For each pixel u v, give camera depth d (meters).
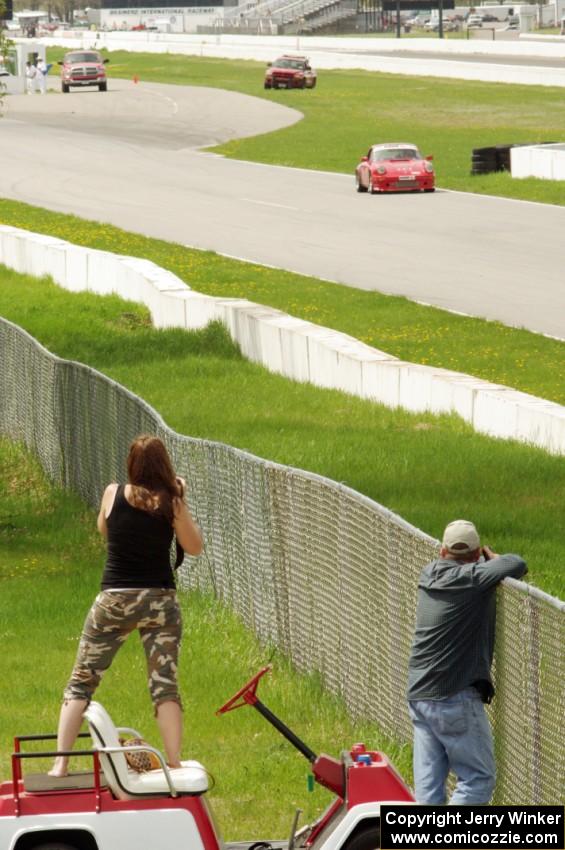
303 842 21.05
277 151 194.38
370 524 29.89
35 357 67.19
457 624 22.69
